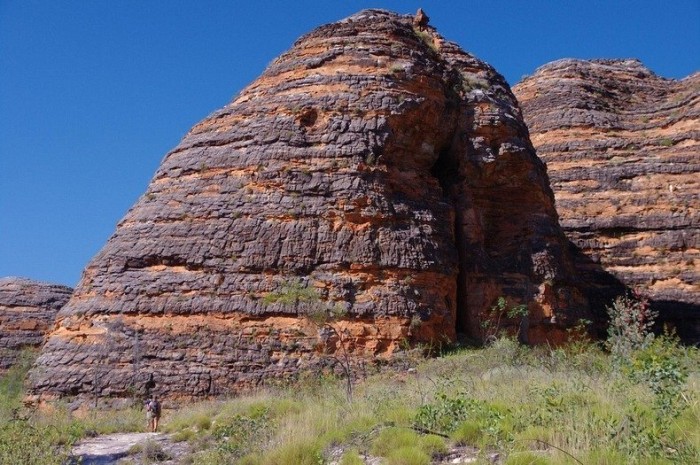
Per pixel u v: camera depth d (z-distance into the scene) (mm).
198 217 26188
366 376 22938
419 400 15703
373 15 31453
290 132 27234
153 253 25797
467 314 27516
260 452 13211
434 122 28891
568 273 30359
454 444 12266
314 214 25547
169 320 24516
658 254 41281
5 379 35688
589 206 43625
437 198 27969
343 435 13469
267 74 29906
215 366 23500
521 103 50500
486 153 29453
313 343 23703
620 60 53438
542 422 12141
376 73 28547
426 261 25625
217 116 29281
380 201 25922
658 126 46031
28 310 48125
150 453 15930
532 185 30125
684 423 10773
